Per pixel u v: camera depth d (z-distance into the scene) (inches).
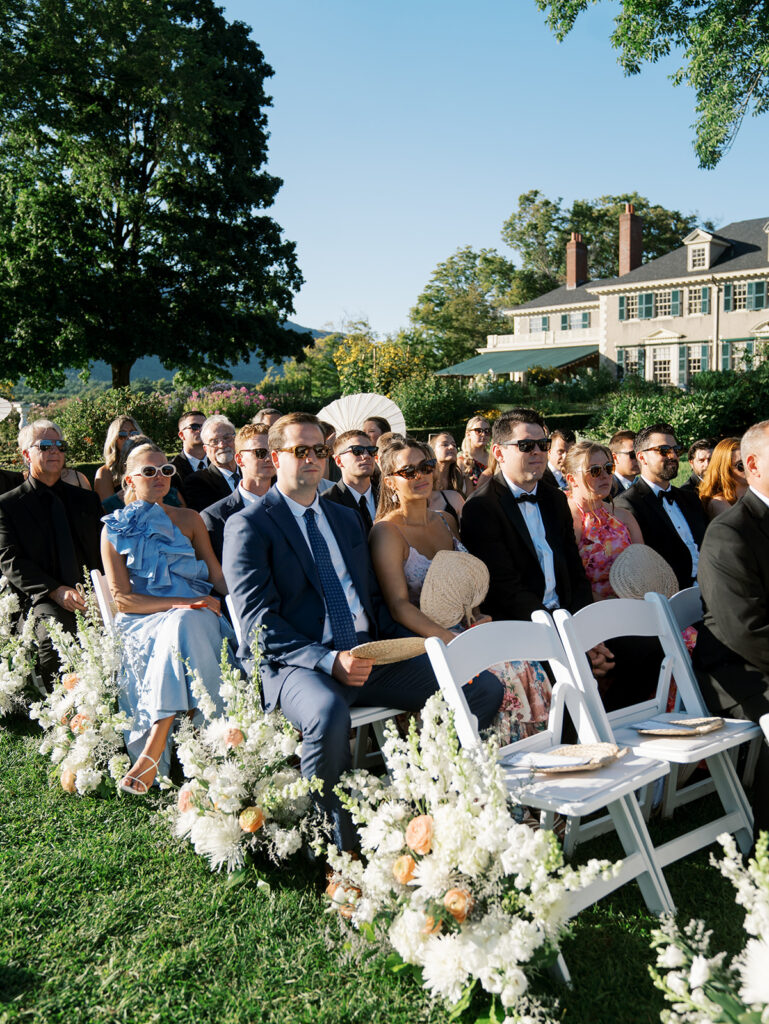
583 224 2596.0
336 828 118.8
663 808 137.5
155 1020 91.9
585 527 188.2
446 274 2630.4
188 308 1102.4
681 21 723.4
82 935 107.2
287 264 1198.9
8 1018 92.5
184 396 1026.1
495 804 91.9
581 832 125.1
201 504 227.6
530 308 2007.9
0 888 117.9
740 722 125.1
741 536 127.0
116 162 1054.4
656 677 166.2
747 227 1691.7
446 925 93.4
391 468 157.6
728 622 126.6
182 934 107.9
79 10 958.4
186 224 1099.3
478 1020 89.4
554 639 126.5
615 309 1743.4
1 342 981.2
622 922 109.7
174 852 129.0
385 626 148.3
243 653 138.5
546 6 751.1
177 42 989.8
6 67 933.8
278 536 139.2
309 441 140.8
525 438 169.8
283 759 123.6
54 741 153.0
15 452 775.1
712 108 706.8
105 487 255.1
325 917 110.6
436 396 1209.4
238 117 1148.5
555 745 121.6
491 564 169.9
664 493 206.2
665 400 1045.8
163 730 147.1
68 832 135.7
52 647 185.9
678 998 75.2
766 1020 69.5
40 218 1010.1
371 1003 94.0
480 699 130.6
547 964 94.7
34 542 193.0
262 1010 93.5
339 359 1330.0
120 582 161.3
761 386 1041.5
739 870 78.2
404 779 101.1
